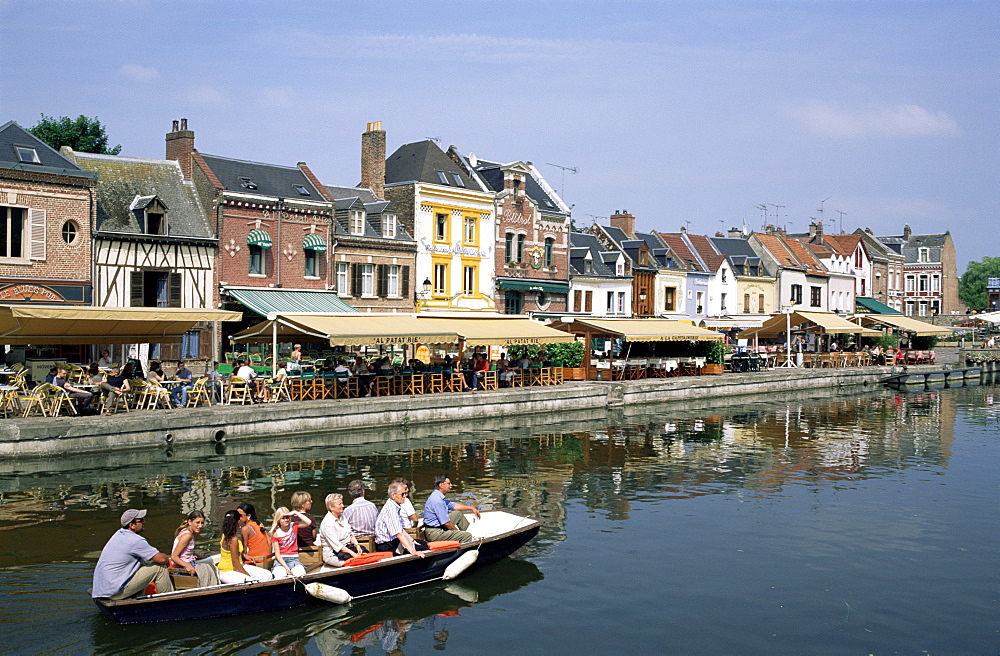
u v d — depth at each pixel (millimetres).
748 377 43094
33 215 29469
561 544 15617
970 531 16969
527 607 12617
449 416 29359
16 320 23094
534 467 22484
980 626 12234
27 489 18125
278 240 37344
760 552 15398
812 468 23266
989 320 64375
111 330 25703
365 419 26828
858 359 56156
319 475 20328
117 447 21578
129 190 34062
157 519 16062
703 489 20359
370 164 44938
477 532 14555
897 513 18312
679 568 14438
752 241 69688
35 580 12742
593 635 11727
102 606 10938
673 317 58906
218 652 10906
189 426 22797
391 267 42469
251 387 26766
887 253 87188
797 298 70312
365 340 26828
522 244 49938
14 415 22078
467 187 46594
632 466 22953
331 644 11273
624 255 55812
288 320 26781
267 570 12000
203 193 35781
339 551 12680
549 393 32812
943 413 37156
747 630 11977
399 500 13477
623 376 40125
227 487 18750
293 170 40969
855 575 14242
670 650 11320
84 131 52219
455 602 12742
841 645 11562
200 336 34500
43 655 10508
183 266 34000
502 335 31672
